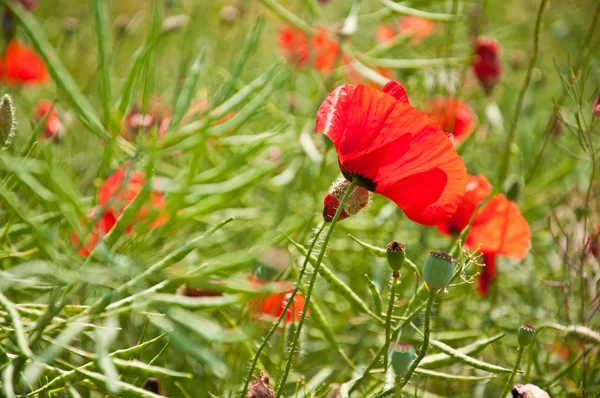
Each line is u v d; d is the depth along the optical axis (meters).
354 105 0.74
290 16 1.04
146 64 0.80
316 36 1.11
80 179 0.99
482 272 0.91
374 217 1.09
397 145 0.75
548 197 1.11
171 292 0.82
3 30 0.92
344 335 0.96
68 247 0.79
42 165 0.78
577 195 1.04
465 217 0.88
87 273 0.71
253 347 0.84
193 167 0.76
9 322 0.75
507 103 1.40
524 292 1.04
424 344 0.75
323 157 0.92
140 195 0.73
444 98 1.13
